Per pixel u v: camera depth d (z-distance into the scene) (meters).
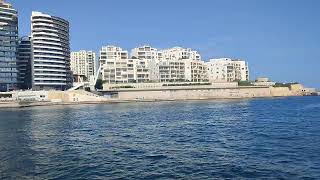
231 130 72.19
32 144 58.22
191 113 128.38
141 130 76.25
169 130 75.12
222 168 37.44
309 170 35.34
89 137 65.81
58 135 70.12
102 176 35.81
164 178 34.53
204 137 62.31
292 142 53.19
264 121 91.31
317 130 67.94
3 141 62.72
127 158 44.38
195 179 33.84
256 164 38.62
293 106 162.88
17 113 150.25
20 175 36.84
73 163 41.94
